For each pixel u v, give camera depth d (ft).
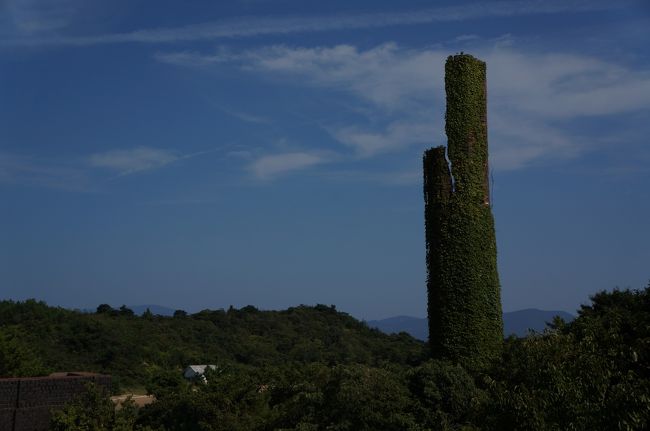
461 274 75.61
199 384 99.81
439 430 59.93
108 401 79.92
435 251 77.66
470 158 78.64
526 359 44.93
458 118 79.71
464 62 80.84
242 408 85.15
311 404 70.13
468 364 71.51
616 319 50.31
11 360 112.37
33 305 233.96
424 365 66.49
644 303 74.13
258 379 94.73
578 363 40.52
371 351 264.72
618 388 37.19
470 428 46.80
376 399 63.31
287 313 320.50
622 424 34.94
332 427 63.31
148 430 79.25
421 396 63.16
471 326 74.28
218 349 246.68
